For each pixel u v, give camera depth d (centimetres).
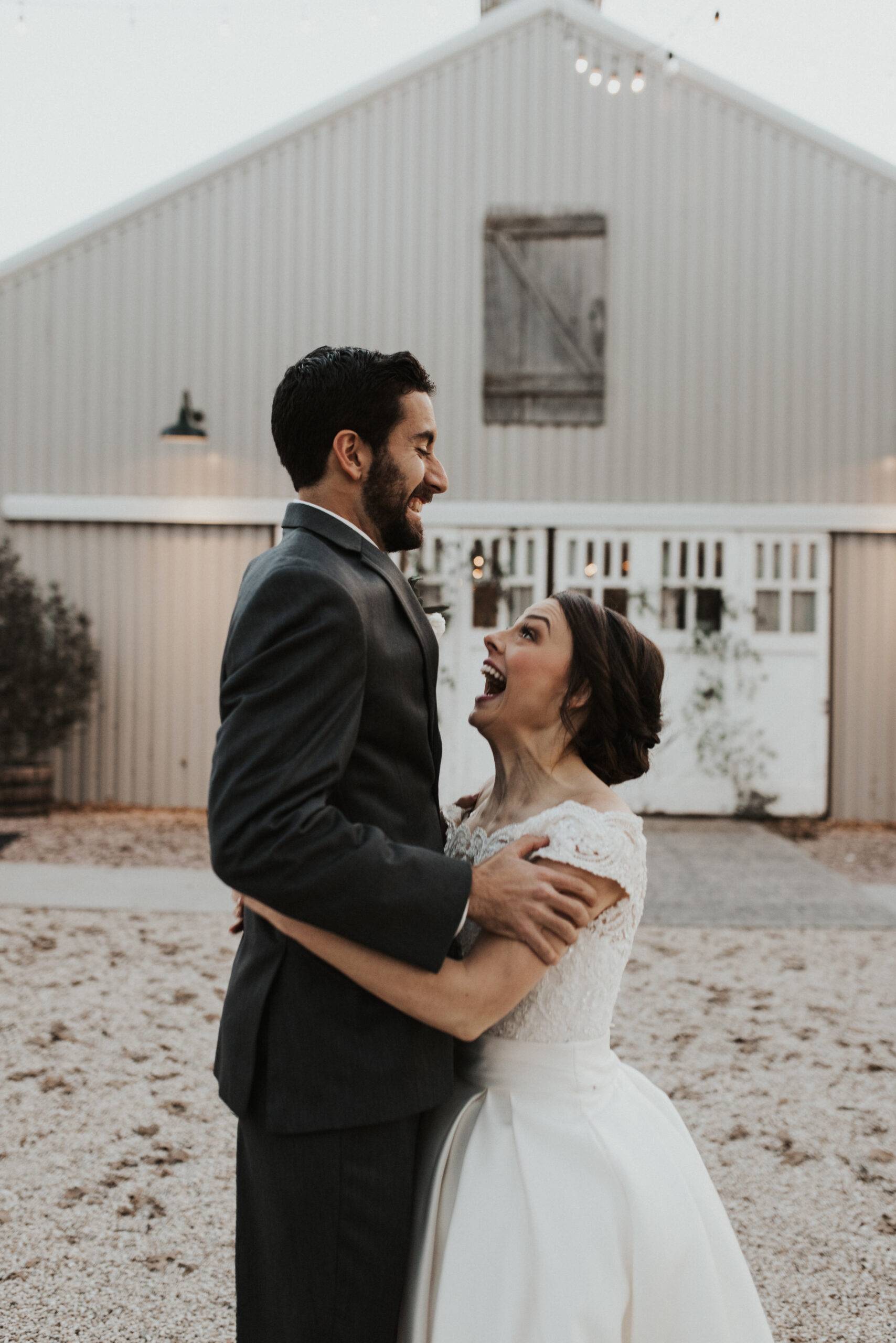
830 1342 223
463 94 973
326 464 149
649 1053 392
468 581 980
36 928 561
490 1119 150
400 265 980
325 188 983
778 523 969
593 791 156
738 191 968
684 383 974
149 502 989
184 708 998
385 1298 138
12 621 941
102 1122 327
